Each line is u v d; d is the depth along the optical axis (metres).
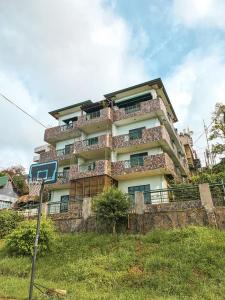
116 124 24.28
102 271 9.98
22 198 27.72
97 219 14.51
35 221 14.38
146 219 14.07
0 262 12.33
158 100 22.42
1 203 32.34
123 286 8.96
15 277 10.53
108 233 14.20
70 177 22.64
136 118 23.19
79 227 15.66
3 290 8.59
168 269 9.47
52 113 28.94
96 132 25.77
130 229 14.09
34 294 8.07
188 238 11.37
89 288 9.04
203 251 10.16
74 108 27.97
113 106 25.39
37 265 11.70
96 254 11.64
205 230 11.98
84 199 16.42
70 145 26.70
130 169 20.88
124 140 22.62
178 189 15.45
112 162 22.03
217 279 8.65
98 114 24.84
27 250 12.92
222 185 14.03
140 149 22.41
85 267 10.45
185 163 30.31
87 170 22.75
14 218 17.84
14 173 42.72
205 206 13.19
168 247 11.06
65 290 8.56
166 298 7.68
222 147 23.52
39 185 9.93
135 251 11.40
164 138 20.61
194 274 9.04
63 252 12.68
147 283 8.85
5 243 14.27
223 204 13.59
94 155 24.23
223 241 10.70
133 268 10.05
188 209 13.51
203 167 31.14
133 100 24.78
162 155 19.98
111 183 21.44
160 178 20.59
